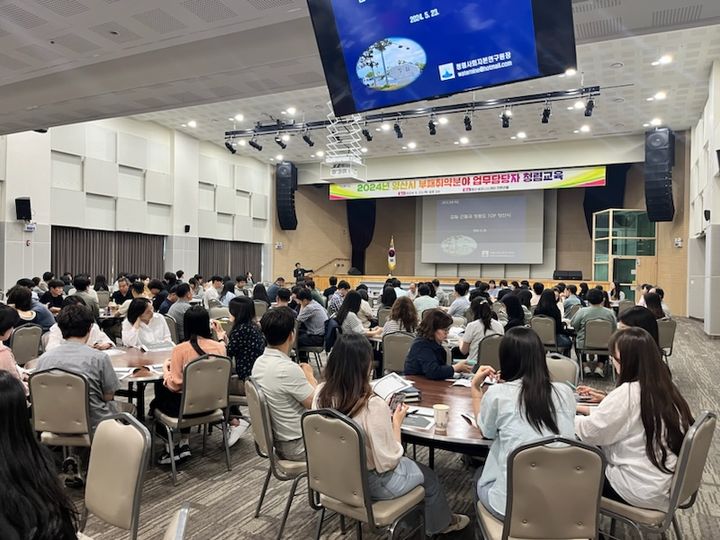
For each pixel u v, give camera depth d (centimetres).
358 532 239
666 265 1407
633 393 211
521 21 256
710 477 347
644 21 357
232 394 407
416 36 284
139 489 187
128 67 517
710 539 270
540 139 1398
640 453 211
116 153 1220
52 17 401
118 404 387
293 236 1822
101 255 1209
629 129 1293
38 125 686
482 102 1070
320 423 209
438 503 248
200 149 1467
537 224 1661
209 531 278
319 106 1138
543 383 204
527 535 182
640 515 208
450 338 523
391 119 1169
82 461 347
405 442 242
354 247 2047
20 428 119
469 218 1755
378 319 713
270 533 276
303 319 647
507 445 202
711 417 208
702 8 336
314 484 220
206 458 383
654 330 338
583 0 330
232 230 1608
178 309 570
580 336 620
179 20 405
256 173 1698
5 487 112
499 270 1764
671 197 1232
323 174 1738
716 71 883
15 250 1002
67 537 121
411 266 2011
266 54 453
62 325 308
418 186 1612
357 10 296
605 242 1458
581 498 179
